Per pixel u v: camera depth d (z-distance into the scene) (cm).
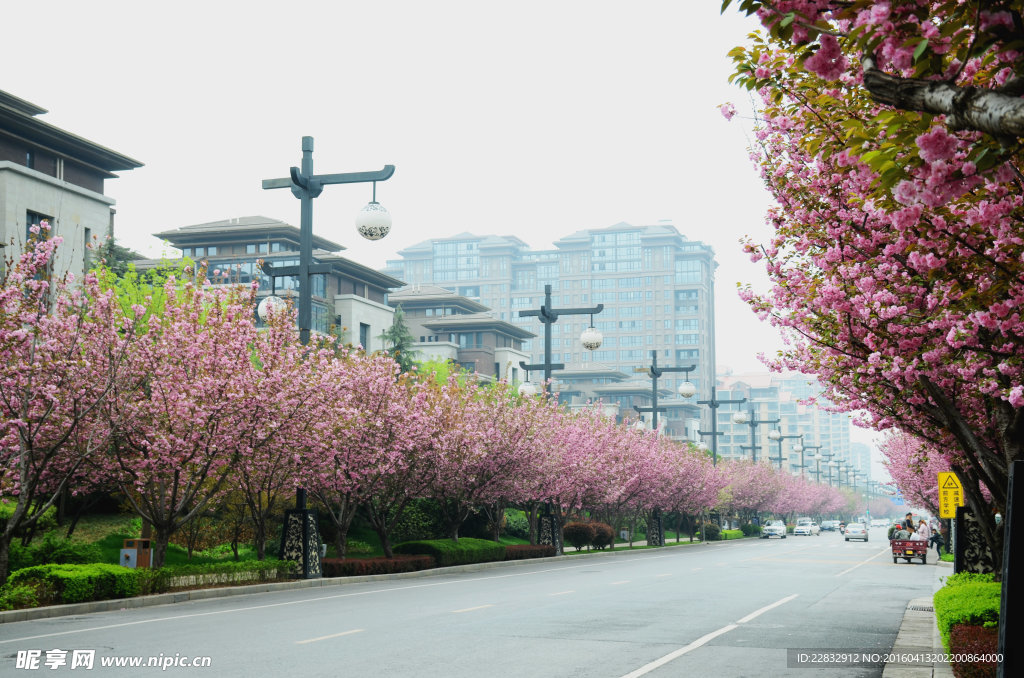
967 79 702
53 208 4219
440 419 3284
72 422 2166
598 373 14600
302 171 2530
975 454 1334
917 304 1089
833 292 1134
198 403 2266
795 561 4250
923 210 837
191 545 2928
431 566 3262
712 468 7394
